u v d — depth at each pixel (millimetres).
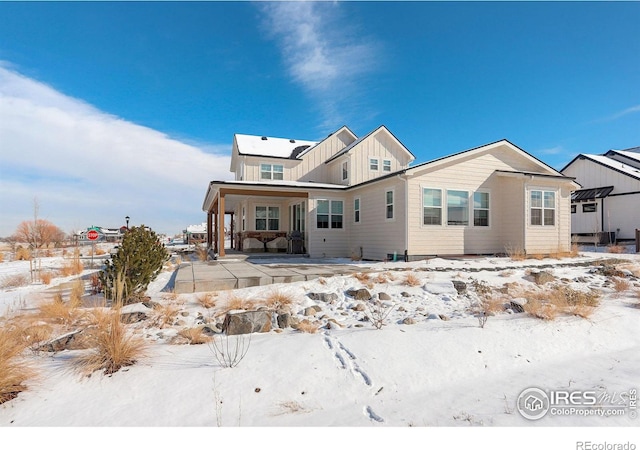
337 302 7023
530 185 13164
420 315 6273
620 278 9336
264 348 4445
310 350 4379
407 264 10930
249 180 19156
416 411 3301
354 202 15672
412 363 4188
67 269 12203
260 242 19438
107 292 6836
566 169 25688
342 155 18500
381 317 6008
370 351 4406
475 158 13328
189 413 3146
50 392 3434
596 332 5410
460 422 3125
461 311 6543
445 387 3816
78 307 6484
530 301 6473
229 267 10961
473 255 13117
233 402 3322
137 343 4199
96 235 14258
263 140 22062
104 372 3791
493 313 6312
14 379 3410
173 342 4746
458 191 12977
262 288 7844
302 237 16594
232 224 25688
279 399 3398
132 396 3387
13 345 3975
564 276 9641
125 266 6746
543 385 3898
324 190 15453
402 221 12258
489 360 4426
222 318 5918
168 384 3584
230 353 4293
